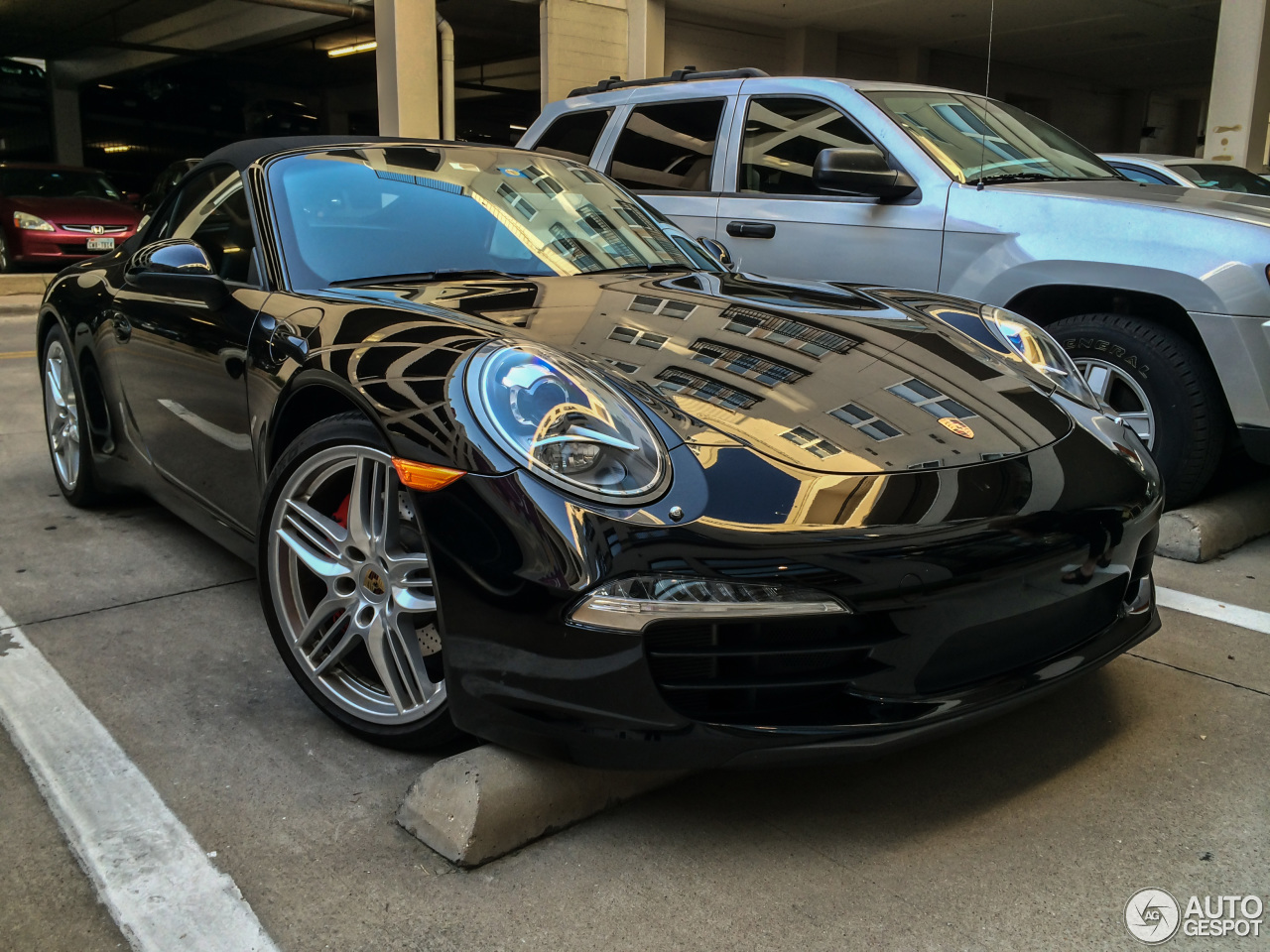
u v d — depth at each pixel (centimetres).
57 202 1177
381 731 195
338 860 165
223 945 146
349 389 187
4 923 149
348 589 199
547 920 152
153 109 2341
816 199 402
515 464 163
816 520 161
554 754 163
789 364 201
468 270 247
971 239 356
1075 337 342
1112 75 1984
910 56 1700
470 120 2230
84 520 349
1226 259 305
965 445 186
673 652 159
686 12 1466
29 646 246
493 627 164
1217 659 246
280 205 254
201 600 276
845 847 171
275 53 2022
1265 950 147
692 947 147
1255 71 1176
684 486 162
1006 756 201
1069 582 183
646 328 211
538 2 1338
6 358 709
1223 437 326
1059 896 159
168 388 269
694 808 182
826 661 166
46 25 1844
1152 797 186
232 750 199
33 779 188
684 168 452
